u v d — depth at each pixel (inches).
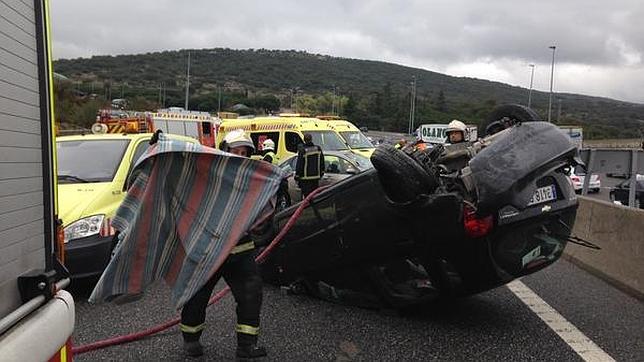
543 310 227.3
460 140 268.1
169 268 169.2
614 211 283.4
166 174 163.2
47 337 79.3
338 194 209.3
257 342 192.2
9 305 76.6
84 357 179.8
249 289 173.5
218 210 165.9
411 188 180.1
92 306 235.1
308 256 224.8
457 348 187.5
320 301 237.9
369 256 205.2
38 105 85.0
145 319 219.1
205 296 175.9
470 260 185.5
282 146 690.8
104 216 249.9
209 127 958.4
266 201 166.2
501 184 169.2
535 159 176.7
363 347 188.4
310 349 186.7
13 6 77.9
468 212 176.1
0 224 74.4
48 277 84.2
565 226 207.2
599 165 394.9
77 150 298.0
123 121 820.0
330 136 695.1
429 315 220.8
